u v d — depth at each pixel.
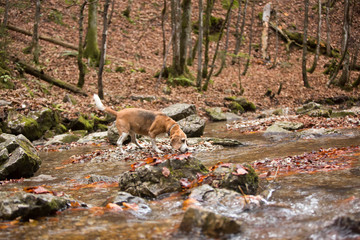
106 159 7.81
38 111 10.88
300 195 4.32
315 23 30.61
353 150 6.90
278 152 7.44
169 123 7.71
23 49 18.09
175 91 18.19
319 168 5.60
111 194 4.93
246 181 4.61
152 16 27.42
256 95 19.62
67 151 9.20
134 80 18.41
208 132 11.73
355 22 30.41
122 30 24.83
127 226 3.55
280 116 14.36
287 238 3.12
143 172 4.95
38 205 3.92
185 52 20.05
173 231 3.35
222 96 18.47
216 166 5.17
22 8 21.36
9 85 13.16
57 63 18.20
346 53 20.94
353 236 3.03
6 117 10.23
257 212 3.83
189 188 4.77
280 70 24.38
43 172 6.86
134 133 8.45
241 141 9.50
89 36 19.64
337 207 3.78
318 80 22.27
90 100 14.59
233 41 27.83
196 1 29.92
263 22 28.33
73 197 4.89
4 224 3.64
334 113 13.07
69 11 24.39
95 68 18.97
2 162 6.32
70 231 3.46
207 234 3.24
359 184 4.57
